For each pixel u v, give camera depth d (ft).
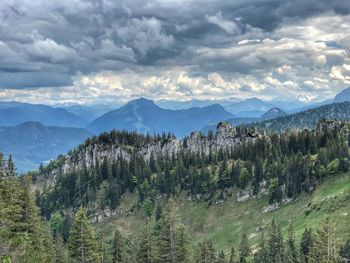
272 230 399.65
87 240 217.36
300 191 580.30
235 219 613.52
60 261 261.24
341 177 557.33
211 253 326.24
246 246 438.81
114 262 296.71
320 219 454.81
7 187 224.94
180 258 246.06
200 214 655.76
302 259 342.23
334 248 276.21
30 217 212.64
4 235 158.30
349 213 430.20
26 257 159.12
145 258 251.60
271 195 600.39
